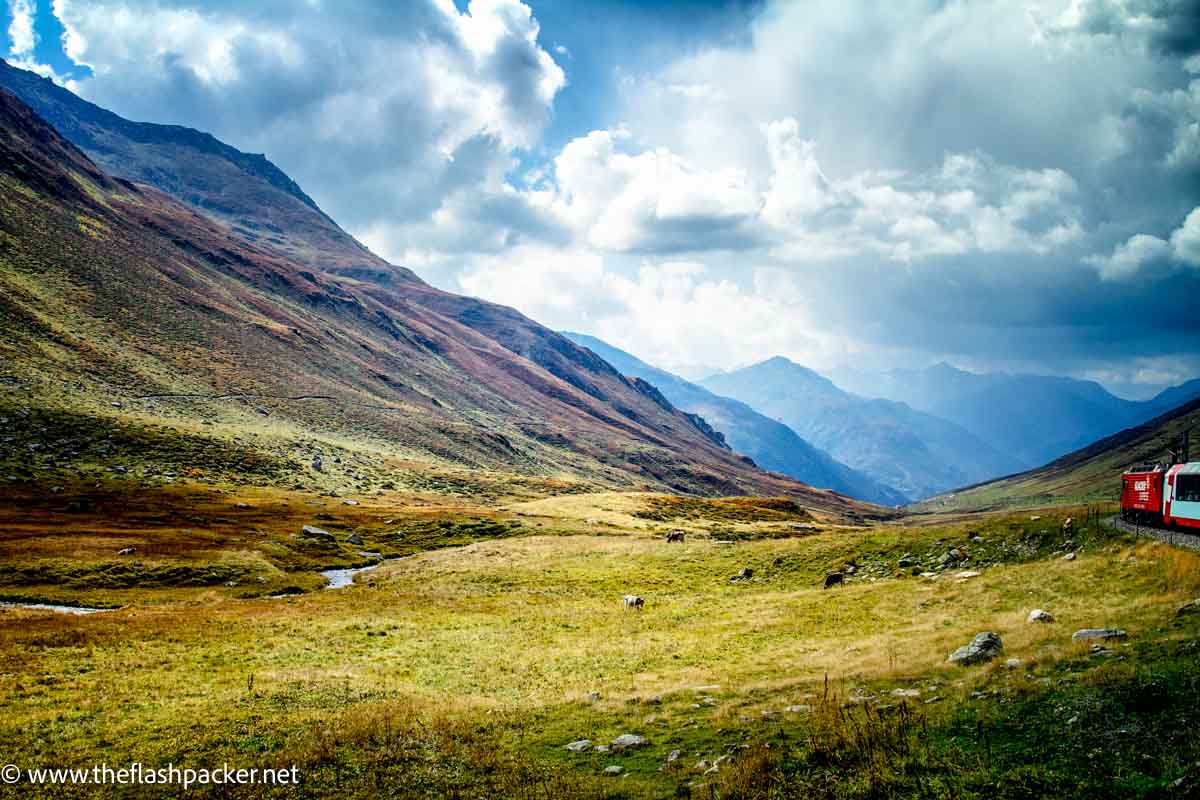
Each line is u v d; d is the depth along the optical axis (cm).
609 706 2470
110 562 7175
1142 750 1363
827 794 1443
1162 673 1709
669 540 8481
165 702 2656
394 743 2117
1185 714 1468
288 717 2456
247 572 7581
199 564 7544
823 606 4350
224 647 3756
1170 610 2458
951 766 1456
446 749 2053
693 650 3581
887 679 2341
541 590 6047
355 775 1884
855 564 5450
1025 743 1511
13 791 1816
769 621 4162
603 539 8825
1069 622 2642
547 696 2756
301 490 14875
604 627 4484
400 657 3653
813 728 1845
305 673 3195
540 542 8719
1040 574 3841
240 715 2478
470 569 7369
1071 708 1627
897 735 1675
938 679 2219
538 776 1798
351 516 12188
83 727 2334
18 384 14988
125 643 3766
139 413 16550
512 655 3694
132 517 9744
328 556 9331
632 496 16512
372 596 5928
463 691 2931
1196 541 3825
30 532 8112
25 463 11756
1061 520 4888
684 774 1694
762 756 1678
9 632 3959
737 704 2306
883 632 3428
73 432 13825
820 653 3131
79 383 16625
